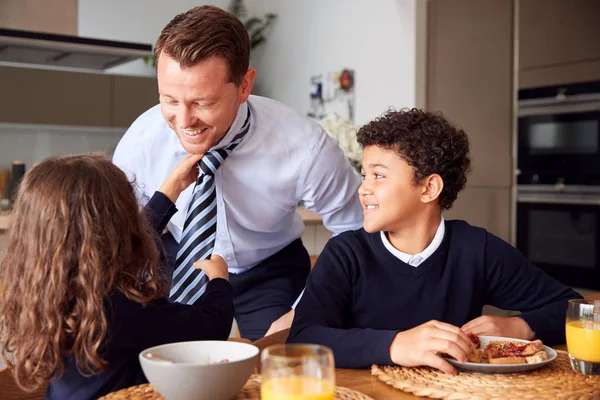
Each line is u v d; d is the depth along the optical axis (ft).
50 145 20.62
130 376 3.21
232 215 5.94
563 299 4.60
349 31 18.56
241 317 6.61
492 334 4.06
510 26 13.91
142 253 3.34
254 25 21.85
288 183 5.90
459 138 4.46
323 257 4.52
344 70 18.72
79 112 19.62
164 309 3.25
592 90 12.48
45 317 3.04
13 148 20.07
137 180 5.90
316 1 19.71
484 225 14.67
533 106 13.57
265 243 6.36
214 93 4.52
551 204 13.33
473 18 14.52
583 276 12.81
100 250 3.09
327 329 3.89
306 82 20.18
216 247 6.07
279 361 2.42
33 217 3.13
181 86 4.46
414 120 4.29
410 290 4.39
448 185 4.40
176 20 4.53
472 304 4.49
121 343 3.13
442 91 15.24
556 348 4.28
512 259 4.62
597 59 12.33
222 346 3.01
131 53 12.67
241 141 5.57
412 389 3.18
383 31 17.43
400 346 3.55
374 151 4.32
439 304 4.39
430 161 4.21
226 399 2.76
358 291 4.42
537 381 3.28
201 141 4.78
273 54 21.54
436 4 15.24
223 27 4.51
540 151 13.52
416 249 4.44
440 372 3.47
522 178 13.88
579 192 12.77
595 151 12.47
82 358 3.07
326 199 6.20
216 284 3.69
